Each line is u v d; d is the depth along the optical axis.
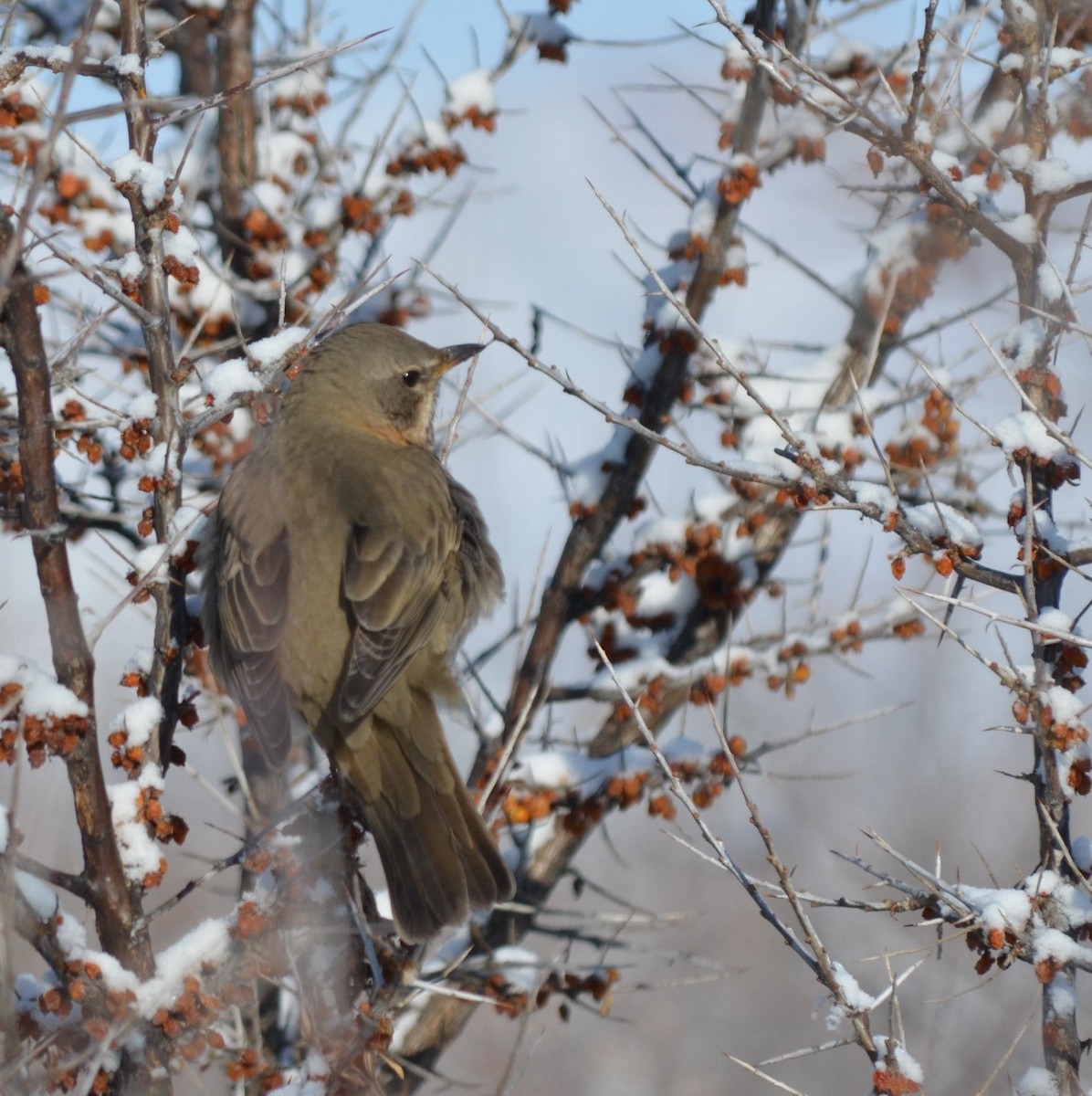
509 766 9.02
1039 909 6.30
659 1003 14.83
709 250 10.18
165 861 6.38
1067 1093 6.17
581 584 10.34
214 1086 9.14
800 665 10.23
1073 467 6.79
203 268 10.89
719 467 6.82
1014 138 7.61
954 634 6.36
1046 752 6.39
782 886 6.65
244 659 8.05
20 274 5.83
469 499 9.71
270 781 8.17
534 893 9.99
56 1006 6.09
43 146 4.74
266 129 11.05
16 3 7.52
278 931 6.53
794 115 9.90
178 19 11.32
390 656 8.17
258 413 7.83
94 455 7.49
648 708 10.10
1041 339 7.00
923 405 10.19
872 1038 6.14
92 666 6.00
